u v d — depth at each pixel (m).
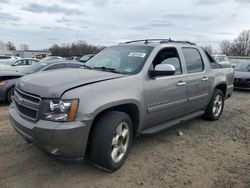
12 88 7.58
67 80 3.29
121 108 3.73
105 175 3.43
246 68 12.99
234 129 5.61
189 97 4.90
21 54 78.25
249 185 3.30
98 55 4.85
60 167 3.59
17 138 4.57
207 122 6.06
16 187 3.09
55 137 2.91
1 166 3.57
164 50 4.46
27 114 3.26
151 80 3.97
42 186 3.13
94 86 3.22
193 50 5.28
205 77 5.36
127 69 3.98
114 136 3.40
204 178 3.45
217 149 4.46
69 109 2.96
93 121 3.31
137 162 3.84
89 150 3.39
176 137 4.98
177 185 3.26
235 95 10.77
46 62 9.05
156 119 4.26
